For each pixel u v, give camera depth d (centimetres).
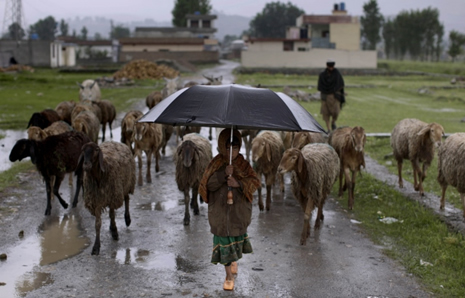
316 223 854
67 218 895
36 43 6594
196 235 819
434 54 9231
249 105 574
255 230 850
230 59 9644
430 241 784
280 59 6097
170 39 7350
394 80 5244
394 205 989
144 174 1238
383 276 668
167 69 5019
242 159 614
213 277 659
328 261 718
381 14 9538
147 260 712
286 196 1073
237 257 614
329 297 607
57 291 609
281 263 709
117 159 764
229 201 590
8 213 901
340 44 6825
